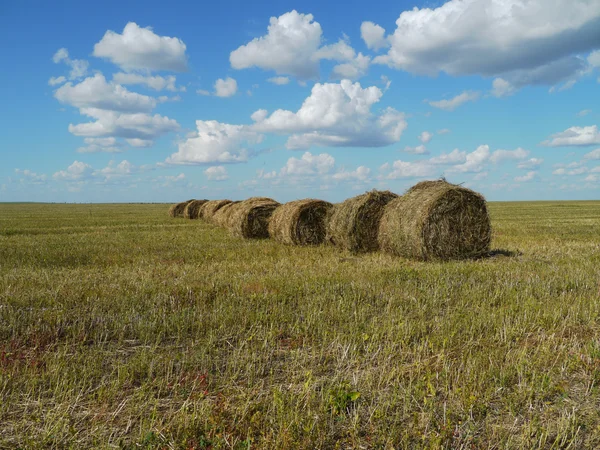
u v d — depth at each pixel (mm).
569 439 3861
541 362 5289
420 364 5160
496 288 8617
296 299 8031
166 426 3949
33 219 34500
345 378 4887
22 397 4492
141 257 13039
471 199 12766
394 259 12875
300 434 3875
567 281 9234
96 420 4094
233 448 3656
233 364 5211
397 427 3996
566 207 53656
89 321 6824
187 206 35531
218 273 10406
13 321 6648
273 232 17422
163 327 6539
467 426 4027
